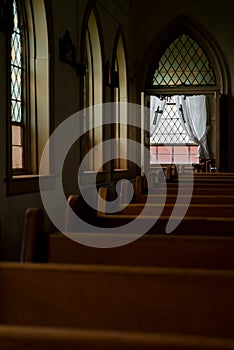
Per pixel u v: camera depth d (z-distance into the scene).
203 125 15.64
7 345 1.18
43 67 7.00
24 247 2.18
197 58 13.49
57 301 1.69
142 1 13.36
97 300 1.68
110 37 10.77
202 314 1.63
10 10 5.58
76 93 8.24
